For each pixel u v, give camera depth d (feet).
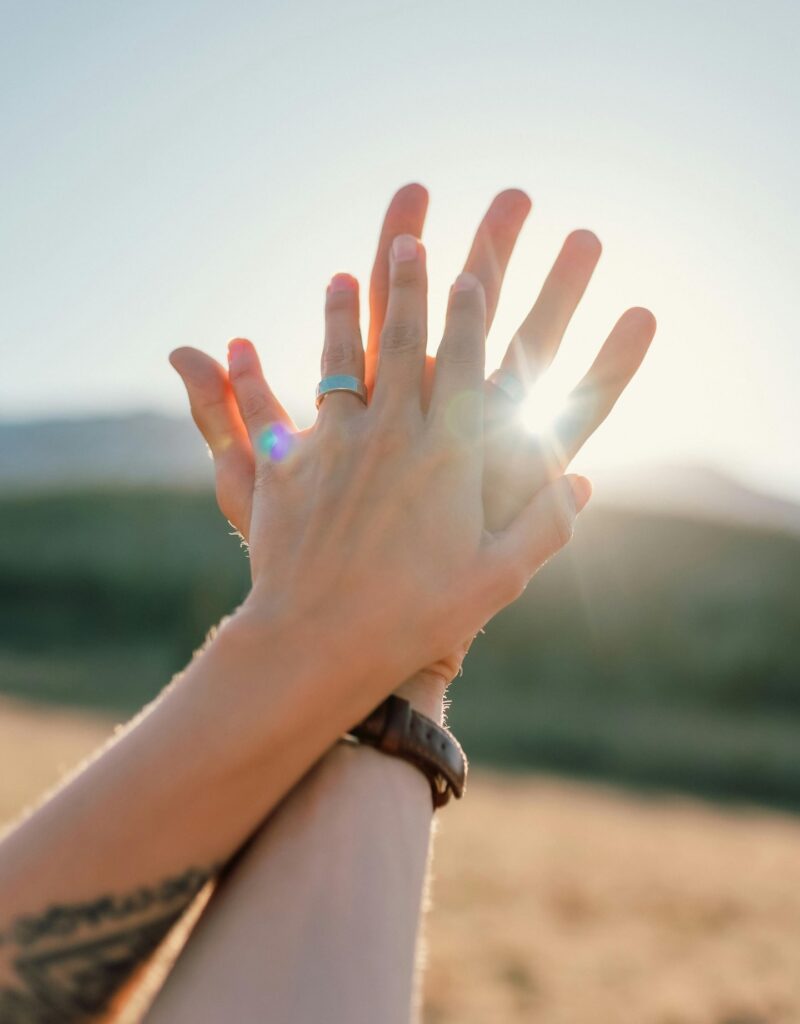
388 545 1.83
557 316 2.18
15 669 77.46
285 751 1.70
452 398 1.93
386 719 1.79
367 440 1.91
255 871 1.69
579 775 55.52
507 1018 12.39
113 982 1.67
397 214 2.22
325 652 1.74
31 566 103.04
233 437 2.18
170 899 1.66
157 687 71.82
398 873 1.72
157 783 1.66
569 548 102.32
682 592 98.78
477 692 81.82
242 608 1.78
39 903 1.62
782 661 88.94
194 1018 1.60
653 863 24.13
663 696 85.56
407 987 1.67
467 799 32.42
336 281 2.11
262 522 1.87
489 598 1.86
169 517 115.24
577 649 89.86
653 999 13.80
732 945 17.16
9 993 1.62
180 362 2.21
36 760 25.50
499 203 2.22
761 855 27.91
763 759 66.44
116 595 99.40
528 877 20.72
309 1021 1.60
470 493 1.89
